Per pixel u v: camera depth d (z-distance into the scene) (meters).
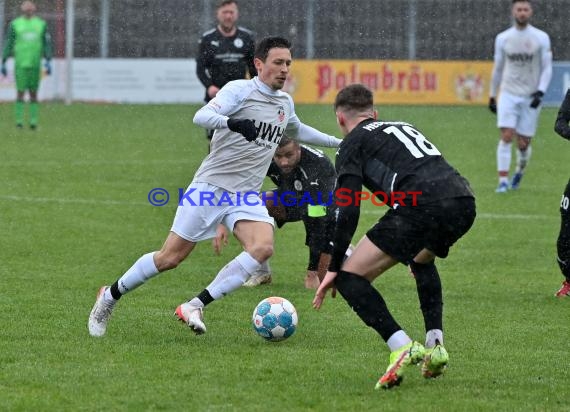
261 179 17.66
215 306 19.94
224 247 27.36
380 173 14.19
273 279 23.22
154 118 64.62
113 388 13.77
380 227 14.10
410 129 14.62
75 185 38.03
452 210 14.00
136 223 30.39
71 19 72.81
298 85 72.38
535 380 14.61
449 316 19.48
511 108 37.81
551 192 38.22
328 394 13.63
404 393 13.75
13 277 22.44
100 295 17.09
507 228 30.58
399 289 22.05
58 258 24.97
